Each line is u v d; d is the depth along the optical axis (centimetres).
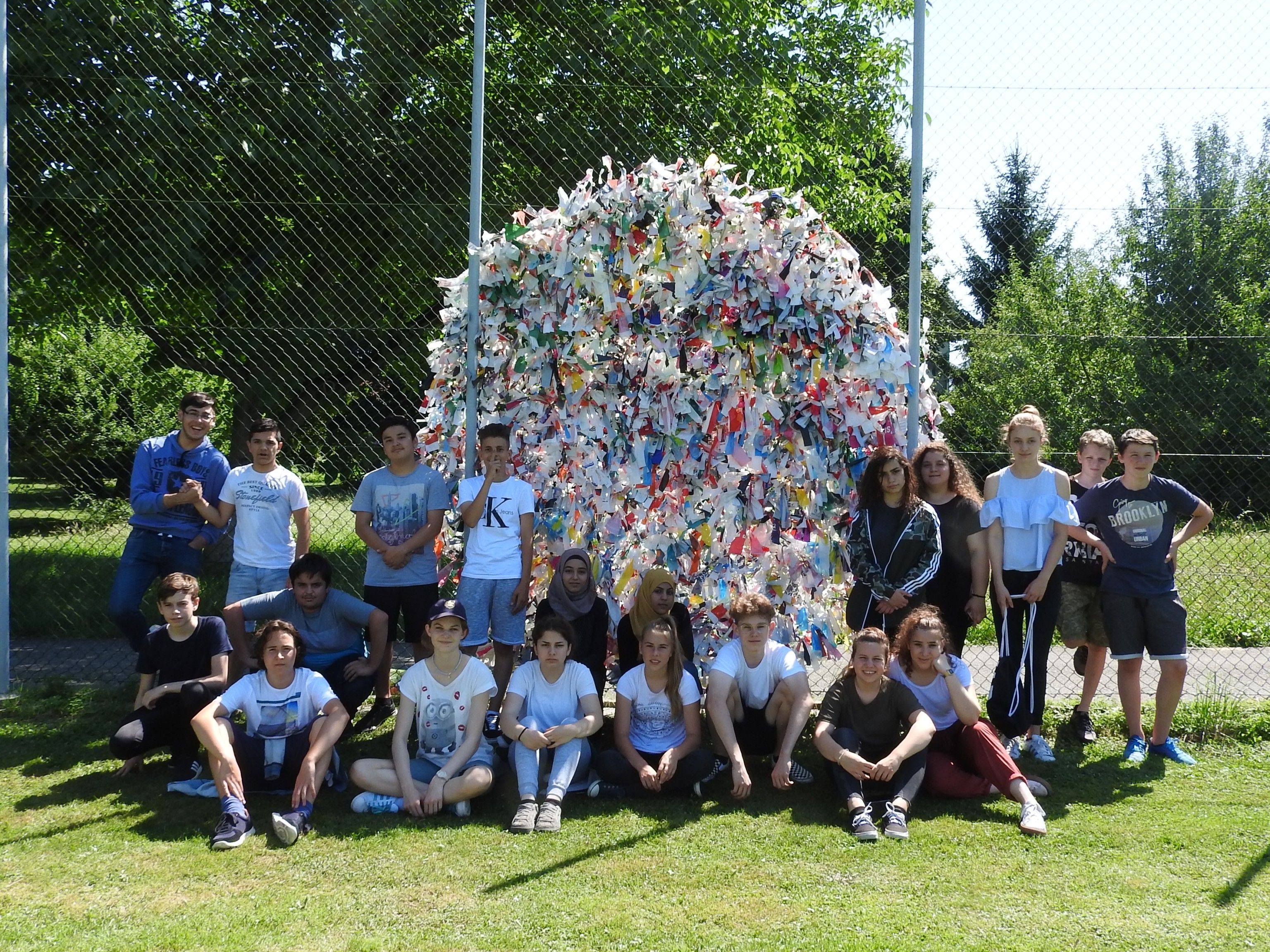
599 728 362
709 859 302
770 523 429
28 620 621
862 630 398
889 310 426
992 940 251
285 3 558
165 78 559
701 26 544
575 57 538
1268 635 603
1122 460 402
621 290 430
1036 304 726
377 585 432
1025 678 394
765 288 415
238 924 260
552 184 543
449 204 554
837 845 313
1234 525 641
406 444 431
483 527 420
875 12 598
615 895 277
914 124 423
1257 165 641
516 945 248
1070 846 312
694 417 425
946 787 354
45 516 928
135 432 1034
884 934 254
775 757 399
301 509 448
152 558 448
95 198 557
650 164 425
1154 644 397
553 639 363
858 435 420
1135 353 671
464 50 548
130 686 488
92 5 548
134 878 288
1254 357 637
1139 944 249
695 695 372
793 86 580
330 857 304
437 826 331
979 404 734
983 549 403
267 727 355
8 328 532
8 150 555
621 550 446
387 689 439
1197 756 402
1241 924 260
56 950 245
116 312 597
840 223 616
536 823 329
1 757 397
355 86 557
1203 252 643
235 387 637
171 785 361
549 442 450
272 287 593
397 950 246
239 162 571
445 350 465
